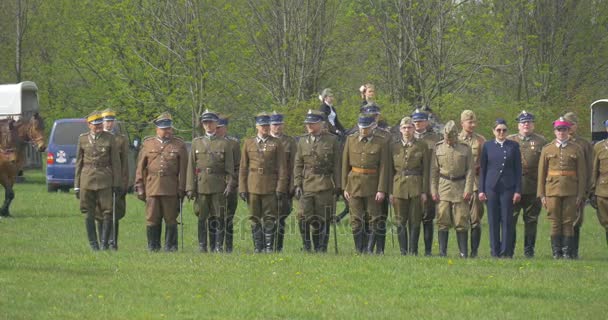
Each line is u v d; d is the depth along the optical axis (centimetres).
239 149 2658
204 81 5803
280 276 2088
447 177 2508
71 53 7156
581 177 2547
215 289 1931
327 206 2567
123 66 6206
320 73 5653
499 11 5766
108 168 2600
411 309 1778
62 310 1709
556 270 2211
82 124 4866
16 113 5656
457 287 1984
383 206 2567
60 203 4150
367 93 2859
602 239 3178
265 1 5588
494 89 5797
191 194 2577
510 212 2558
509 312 1762
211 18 5831
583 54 6100
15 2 7556
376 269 2186
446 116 5047
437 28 5341
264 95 5706
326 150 2552
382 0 5456
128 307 1752
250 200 2588
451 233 3195
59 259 2308
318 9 5525
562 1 6003
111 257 2350
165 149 2583
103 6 6297
